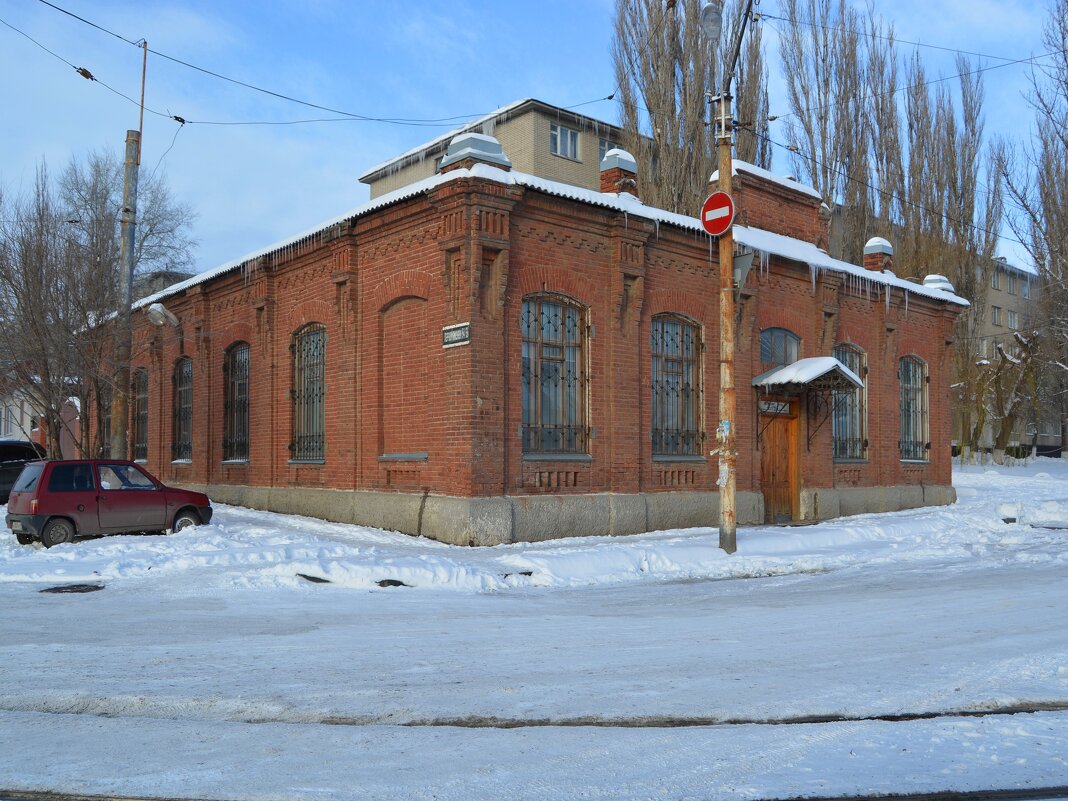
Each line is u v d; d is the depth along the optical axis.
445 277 14.59
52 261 18.12
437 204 14.65
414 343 15.73
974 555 14.38
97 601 9.83
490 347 14.43
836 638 7.71
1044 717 5.47
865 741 5.00
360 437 16.83
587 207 15.73
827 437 20.73
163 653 7.17
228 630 8.18
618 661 6.87
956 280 36.22
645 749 4.86
